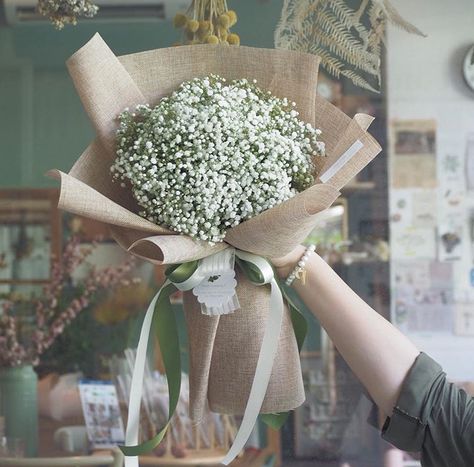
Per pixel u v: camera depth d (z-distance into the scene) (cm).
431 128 291
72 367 298
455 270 292
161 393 291
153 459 283
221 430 285
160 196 115
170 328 133
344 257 293
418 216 293
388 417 121
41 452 295
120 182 126
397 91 290
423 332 292
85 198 109
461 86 289
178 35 288
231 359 130
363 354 121
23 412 296
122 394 295
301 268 122
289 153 119
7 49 299
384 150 293
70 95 302
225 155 115
